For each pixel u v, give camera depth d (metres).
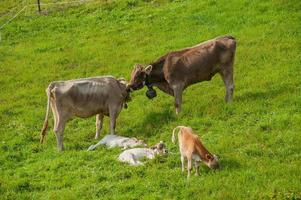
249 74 27.09
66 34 36.28
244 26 32.72
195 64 23.72
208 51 23.83
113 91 22.91
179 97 23.84
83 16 38.44
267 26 32.06
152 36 33.88
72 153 21.59
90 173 19.66
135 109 25.36
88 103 22.66
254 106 23.38
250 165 18.77
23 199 18.41
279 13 33.31
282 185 17.28
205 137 21.39
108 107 22.92
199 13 35.28
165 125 23.08
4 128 25.19
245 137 20.81
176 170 18.94
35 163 21.23
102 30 36.00
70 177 19.58
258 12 33.94
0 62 33.38
